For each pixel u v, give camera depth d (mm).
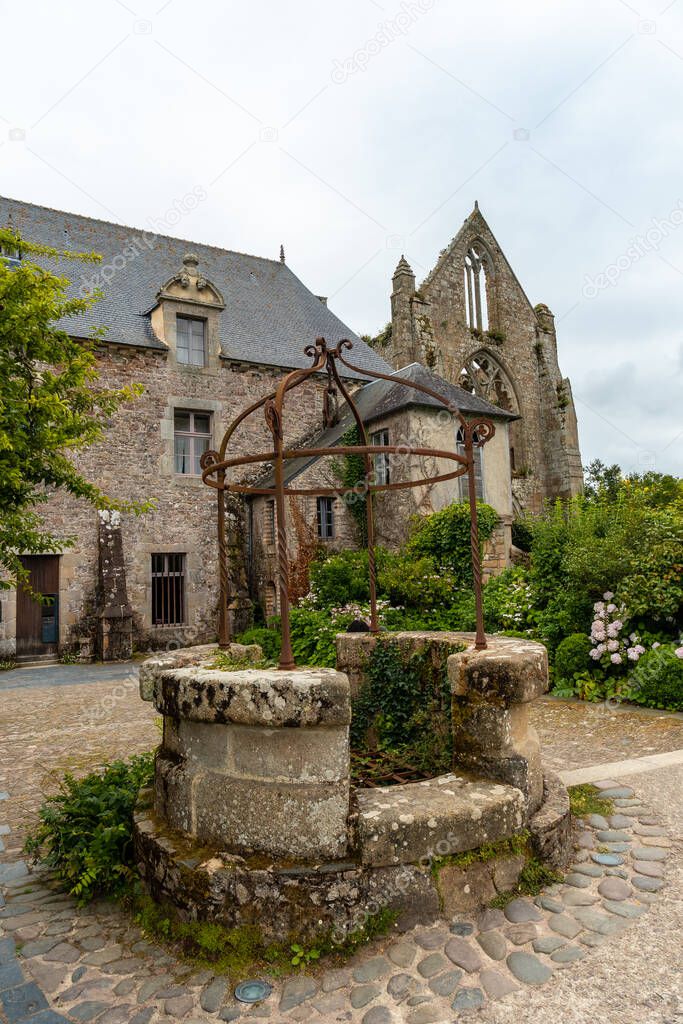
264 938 2496
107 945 2678
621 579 7867
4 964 2549
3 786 5016
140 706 8250
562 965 2348
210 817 2820
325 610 10781
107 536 14180
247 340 17891
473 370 25719
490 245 26469
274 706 2629
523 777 3088
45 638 13781
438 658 4348
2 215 16359
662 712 6531
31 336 5965
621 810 3789
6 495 5992
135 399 15289
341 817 2633
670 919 2627
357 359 19672
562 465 26156
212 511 15945
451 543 12750
